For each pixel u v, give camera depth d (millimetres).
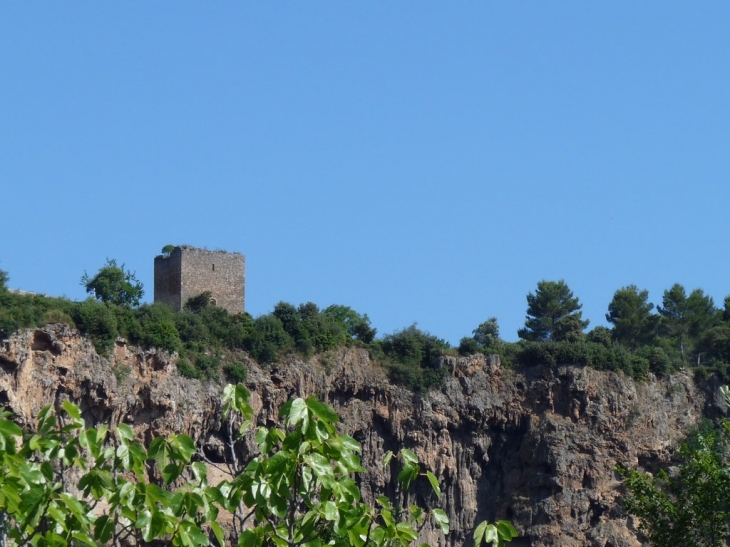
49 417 38375
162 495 36531
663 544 69250
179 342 147375
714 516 68875
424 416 158875
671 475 161000
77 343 139250
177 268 165625
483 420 161625
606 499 157875
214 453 142750
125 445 38062
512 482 160750
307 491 36812
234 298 168375
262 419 150625
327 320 162500
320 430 36812
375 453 157000
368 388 159000
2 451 34781
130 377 141875
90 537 35656
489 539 36312
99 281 170000
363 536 36969
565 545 154375
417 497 157125
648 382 169125
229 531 94250
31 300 140875
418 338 166625
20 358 134375
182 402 143625
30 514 34531
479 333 181375
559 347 167375
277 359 154625
